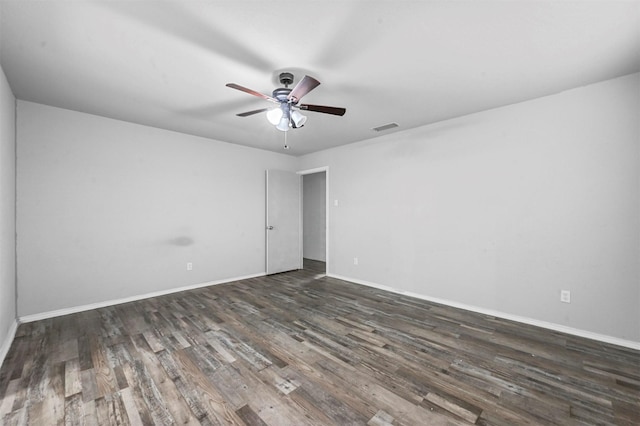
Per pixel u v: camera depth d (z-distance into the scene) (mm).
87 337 2617
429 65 2273
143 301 3697
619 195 2502
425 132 3809
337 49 2051
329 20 1743
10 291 2662
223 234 4695
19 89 2717
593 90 2602
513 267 3074
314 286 4469
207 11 1671
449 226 3584
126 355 2285
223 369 2086
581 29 1825
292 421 1577
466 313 3275
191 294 4016
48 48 2043
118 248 3625
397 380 1960
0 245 2252
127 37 1923
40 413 1636
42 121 3100
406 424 1557
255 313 3250
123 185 3666
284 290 4230
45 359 2221
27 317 2986
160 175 3992
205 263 4473
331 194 5121
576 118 2691
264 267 5305
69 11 1661
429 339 2588
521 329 2816
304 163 5699
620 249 2500
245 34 1888
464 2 1590
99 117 3473
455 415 1627
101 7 1632
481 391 1844
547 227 2863
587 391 1847
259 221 5219
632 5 1604
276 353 2322
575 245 2711
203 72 2395
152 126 3883
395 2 1589
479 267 3324
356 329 2805
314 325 2904
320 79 2502
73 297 3293
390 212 4230
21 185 2973
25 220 2996
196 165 4367
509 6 1623
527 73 2408
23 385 1888
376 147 4406
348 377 1991
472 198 3379
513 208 3072
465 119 3422
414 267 3939
